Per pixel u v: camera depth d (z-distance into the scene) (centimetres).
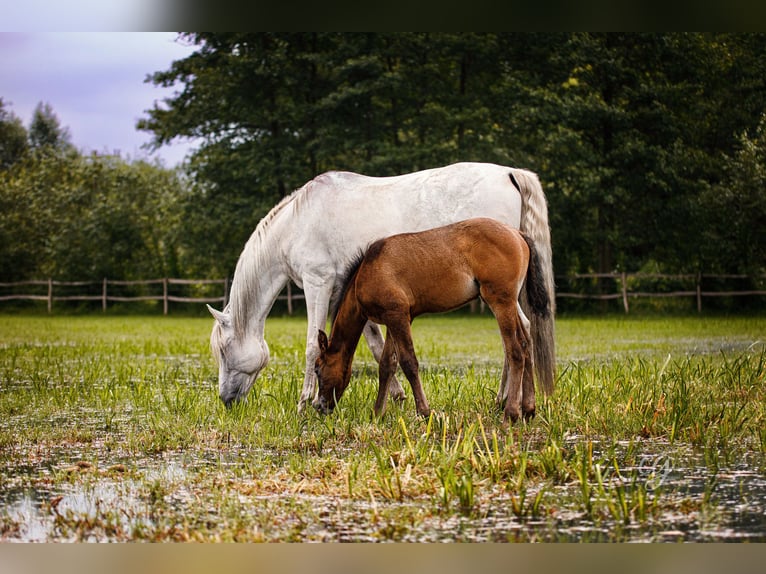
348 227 757
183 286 3306
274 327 2219
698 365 938
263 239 795
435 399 787
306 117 2923
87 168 3869
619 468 566
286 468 584
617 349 1377
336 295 783
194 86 3019
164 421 745
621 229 2752
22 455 650
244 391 803
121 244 3412
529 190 751
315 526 462
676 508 476
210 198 3045
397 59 3064
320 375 715
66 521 477
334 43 2991
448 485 507
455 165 760
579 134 2656
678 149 2612
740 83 2658
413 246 671
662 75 2750
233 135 3012
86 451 662
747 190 2316
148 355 1440
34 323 2559
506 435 646
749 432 656
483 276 655
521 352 661
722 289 2709
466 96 2934
